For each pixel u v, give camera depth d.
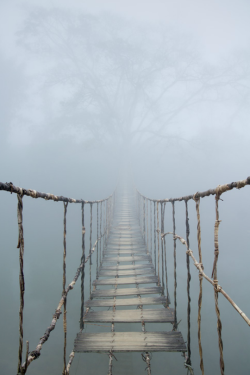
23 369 1.68
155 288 4.80
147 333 3.45
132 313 3.94
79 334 3.47
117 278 5.41
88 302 4.40
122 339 3.34
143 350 3.14
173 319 3.73
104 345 3.22
